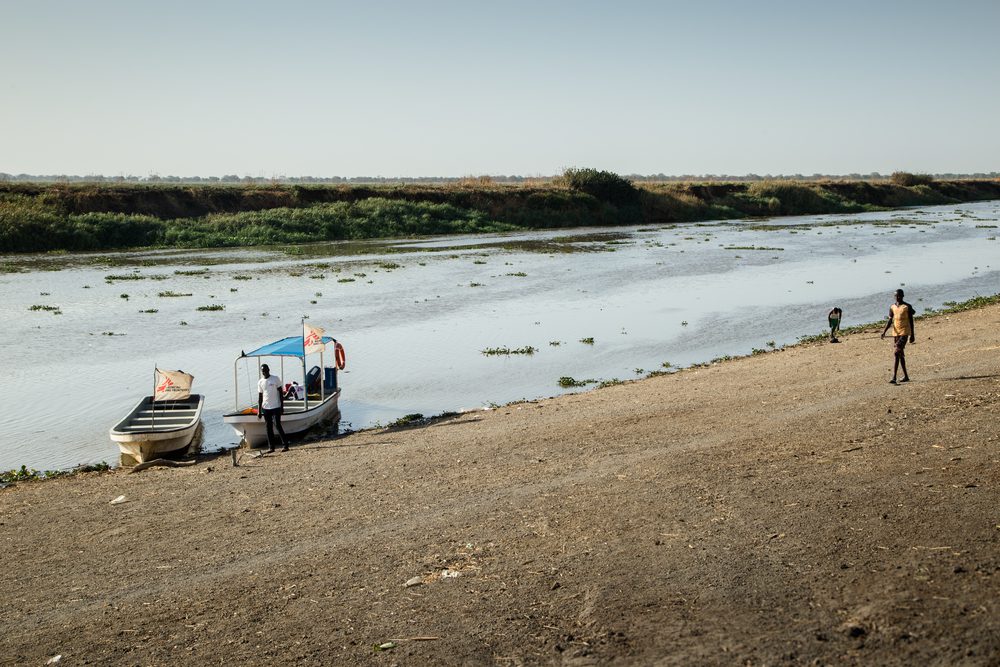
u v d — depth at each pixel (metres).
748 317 30.92
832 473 11.27
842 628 6.85
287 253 55.75
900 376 18.06
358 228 69.88
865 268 45.97
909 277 42.00
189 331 28.19
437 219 76.38
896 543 8.50
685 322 29.98
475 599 8.14
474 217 78.88
